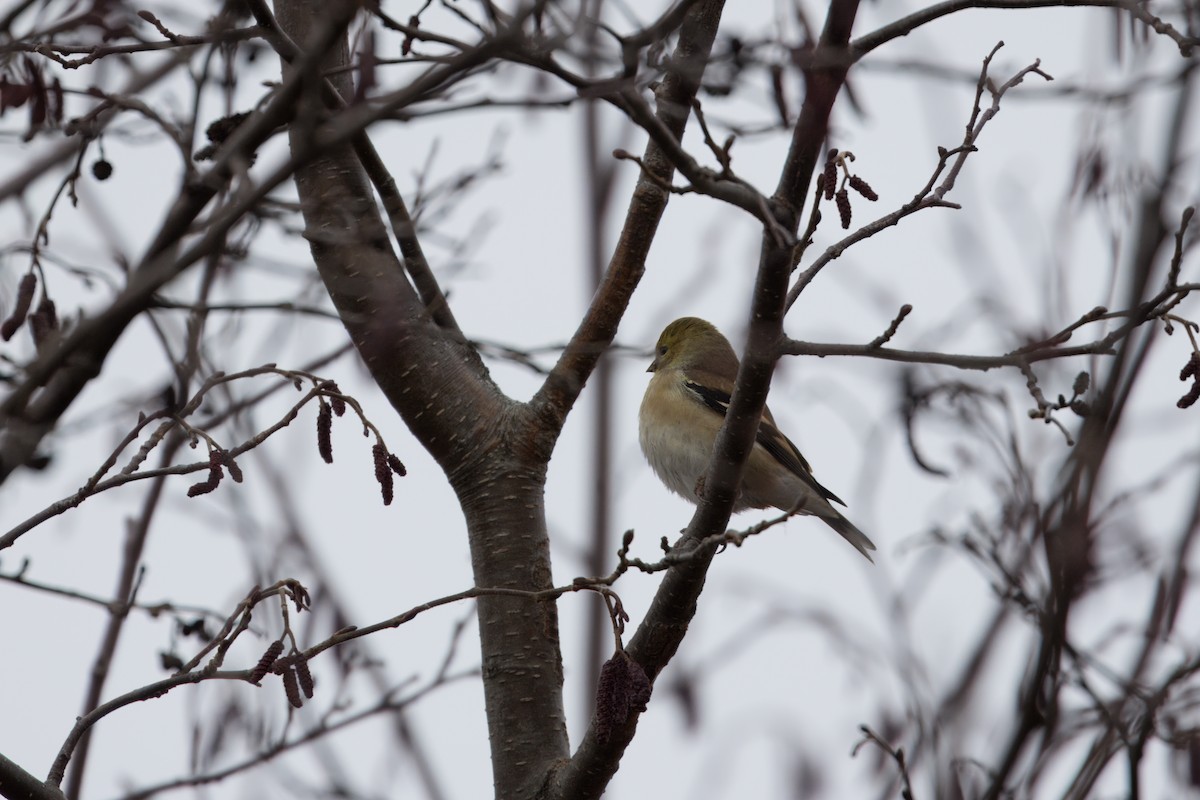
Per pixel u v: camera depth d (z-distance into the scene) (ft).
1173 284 25.17
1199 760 31.76
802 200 25.43
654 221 31.65
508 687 30.55
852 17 23.65
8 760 23.54
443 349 32.17
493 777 30.25
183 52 30.58
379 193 32.50
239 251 34.35
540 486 32.19
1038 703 33.40
